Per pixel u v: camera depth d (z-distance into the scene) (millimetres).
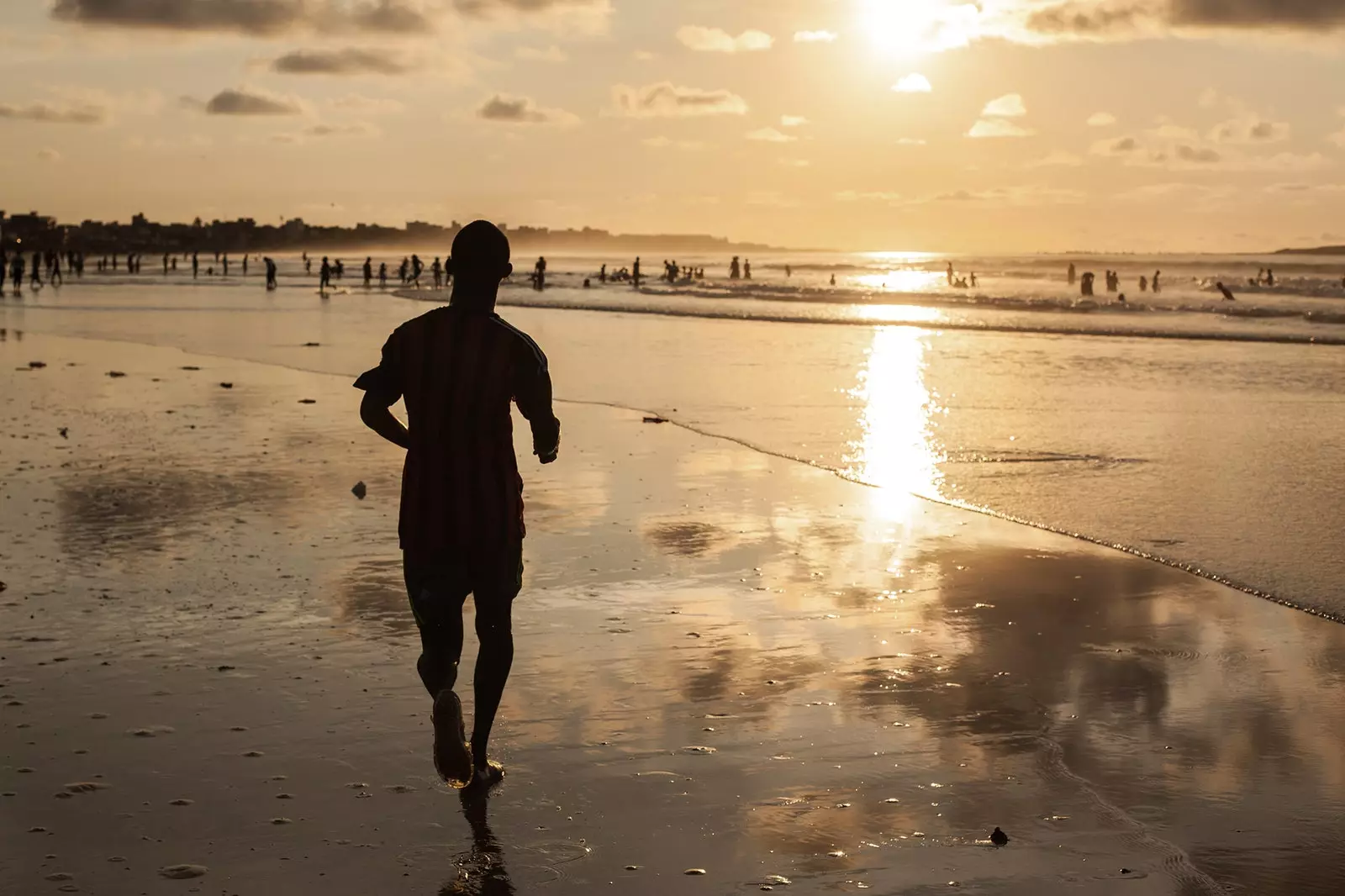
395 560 7016
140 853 3426
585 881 3281
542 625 5770
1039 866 3369
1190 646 5477
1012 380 18312
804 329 32219
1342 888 3234
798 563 7059
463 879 3287
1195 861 3402
